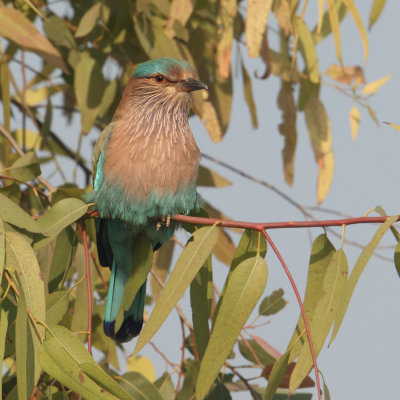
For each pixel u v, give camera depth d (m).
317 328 8.31
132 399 7.26
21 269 8.02
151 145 10.14
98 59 12.52
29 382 7.55
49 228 8.85
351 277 7.85
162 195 9.97
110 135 10.39
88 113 12.27
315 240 8.80
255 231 8.92
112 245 10.34
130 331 10.44
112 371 10.46
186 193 10.20
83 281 10.43
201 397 7.98
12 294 8.14
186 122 10.91
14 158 12.96
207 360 8.06
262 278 8.20
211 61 13.21
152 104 10.84
